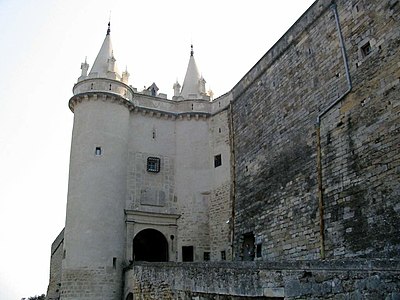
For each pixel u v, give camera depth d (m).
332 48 19.47
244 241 25.02
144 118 31.02
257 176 24.55
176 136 31.53
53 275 37.31
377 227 15.06
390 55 15.90
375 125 16.08
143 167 29.78
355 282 7.91
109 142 28.08
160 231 28.89
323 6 20.52
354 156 16.91
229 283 12.09
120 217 27.39
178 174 30.59
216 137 30.47
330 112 18.86
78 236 25.83
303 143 20.56
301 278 9.29
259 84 26.03
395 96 15.34
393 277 7.18
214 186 29.45
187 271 14.88
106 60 30.95
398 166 14.67
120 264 26.36
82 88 29.06
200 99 31.84
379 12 16.80
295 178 20.67
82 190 26.78
